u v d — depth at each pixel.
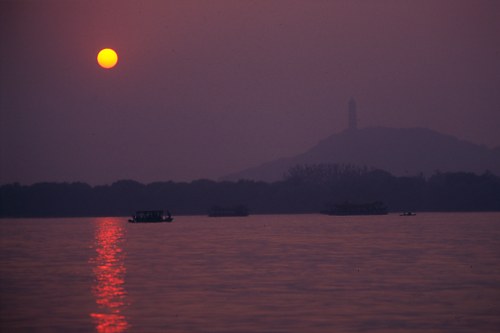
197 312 195.88
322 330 173.50
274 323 181.12
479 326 178.00
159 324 180.62
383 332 171.62
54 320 186.50
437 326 177.75
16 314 194.75
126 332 172.62
